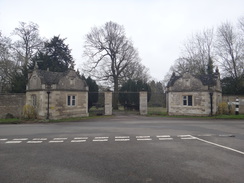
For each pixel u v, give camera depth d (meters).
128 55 35.16
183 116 23.02
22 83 27.11
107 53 34.84
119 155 7.53
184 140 9.99
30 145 9.25
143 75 41.03
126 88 32.06
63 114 21.84
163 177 5.48
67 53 39.22
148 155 7.49
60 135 11.63
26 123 18.31
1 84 32.97
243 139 10.17
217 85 24.16
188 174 5.67
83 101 24.11
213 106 22.91
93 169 6.12
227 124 15.73
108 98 25.38
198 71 38.41
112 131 12.82
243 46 29.61
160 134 11.60
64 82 22.17
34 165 6.54
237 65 30.30
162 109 34.06
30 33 34.22
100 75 34.69
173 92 25.20
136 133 12.01
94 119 20.81
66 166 6.41
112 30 34.31
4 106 23.72
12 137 11.14
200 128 13.76
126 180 5.31
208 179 5.33
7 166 6.47
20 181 5.33
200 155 7.45
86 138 10.70
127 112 28.77
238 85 29.36
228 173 5.73
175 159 7.00
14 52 32.56
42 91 21.28
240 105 24.66
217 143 9.33
